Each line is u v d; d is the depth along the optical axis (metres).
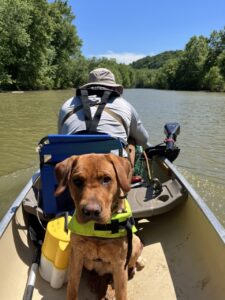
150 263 1.17
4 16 11.75
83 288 1.06
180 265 1.15
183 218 1.31
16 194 2.27
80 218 0.78
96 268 0.98
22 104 7.30
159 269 1.15
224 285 0.94
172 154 1.74
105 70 1.45
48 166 1.15
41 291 1.03
